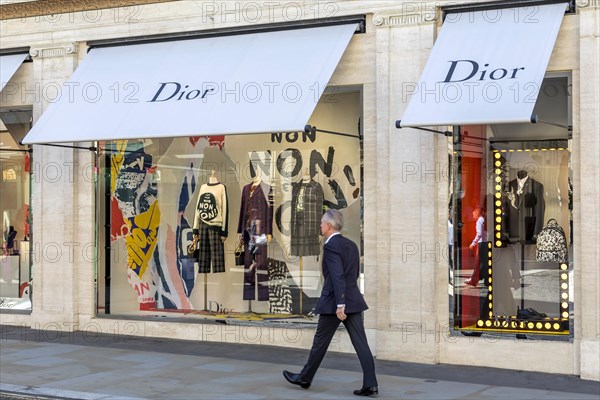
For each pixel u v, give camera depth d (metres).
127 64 12.78
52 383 9.67
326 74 11.09
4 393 9.25
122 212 13.49
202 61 12.20
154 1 12.86
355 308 9.10
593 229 10.02
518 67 9.89
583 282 10.06
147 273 13.35
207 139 13.07
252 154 12.73
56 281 13.62
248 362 11.05
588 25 10.03
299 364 10.95
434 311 10.98
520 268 10.77
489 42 10.36
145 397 8.96
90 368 10.59
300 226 12.33
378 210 11.32
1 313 14.12
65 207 13.54
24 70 13.91
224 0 12.38
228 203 12.92
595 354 9.96
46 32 13.62
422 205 11.05
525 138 10.77
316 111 12.03
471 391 9.34
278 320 12.41
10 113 14.11
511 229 10.86
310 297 12.24
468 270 10.98
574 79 10.21
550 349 10.34
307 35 11.79
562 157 10.55
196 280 13.10
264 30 12.20
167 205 13.32
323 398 8.98
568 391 9.38
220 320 12.66
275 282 12.53
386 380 9.94
